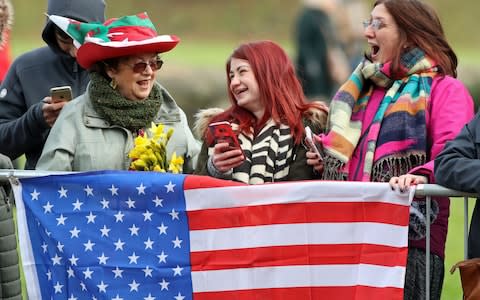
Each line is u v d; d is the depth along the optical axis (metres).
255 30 86.38
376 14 15.77
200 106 45.78
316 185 14.52
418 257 14.95
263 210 14.63
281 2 90.69
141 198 14.87
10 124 17.56
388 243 14.44
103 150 15.91
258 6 90.06
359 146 15.55
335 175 15.45
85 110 16.06
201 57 58.75
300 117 15.77
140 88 16.05
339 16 46.09
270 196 14.62
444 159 14.24
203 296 14.82
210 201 14.73
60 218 15.06
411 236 14.87
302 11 45.72
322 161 15.50
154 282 14.90
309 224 14.56
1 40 19.08
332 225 14.53
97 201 14.98
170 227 14.84
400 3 15.70
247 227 14.66
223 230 14.73
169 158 16.38
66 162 15.78
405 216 14.37
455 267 14.02
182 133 16.66
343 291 14.56
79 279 15.06
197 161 16.02
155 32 16.39
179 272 14.83
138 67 15.91
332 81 45.75
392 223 14.42
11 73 18.59
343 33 46.28
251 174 15.49
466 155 14.29
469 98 15.50
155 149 15.51
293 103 15.79
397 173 15.18
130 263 14.92
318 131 15.91
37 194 15.13
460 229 27.45
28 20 76.69
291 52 62.47
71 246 15.02
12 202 15.72
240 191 14.66
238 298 14.71
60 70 18.38
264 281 14.66
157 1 89.69
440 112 15.22
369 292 14.49
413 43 15.65
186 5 89.50
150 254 14.89
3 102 18.45
